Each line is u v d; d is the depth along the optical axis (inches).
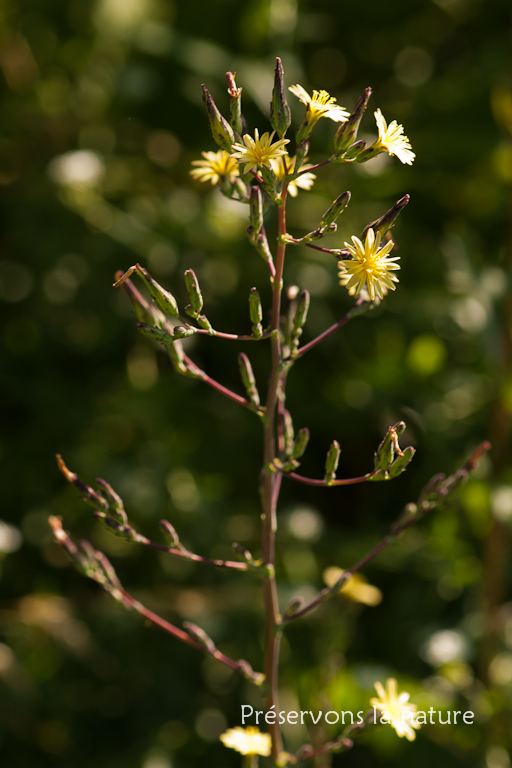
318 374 37.0
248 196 21.7
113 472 34.4
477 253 35.6
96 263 36.5
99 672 34.3
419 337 34.4
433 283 37.4
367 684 26.9
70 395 36.9
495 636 31.2
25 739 32.6
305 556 34.5
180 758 32.2
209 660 34.1
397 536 22.1
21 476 36.1
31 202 36.1
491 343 31.5
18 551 35.6
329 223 20.4
